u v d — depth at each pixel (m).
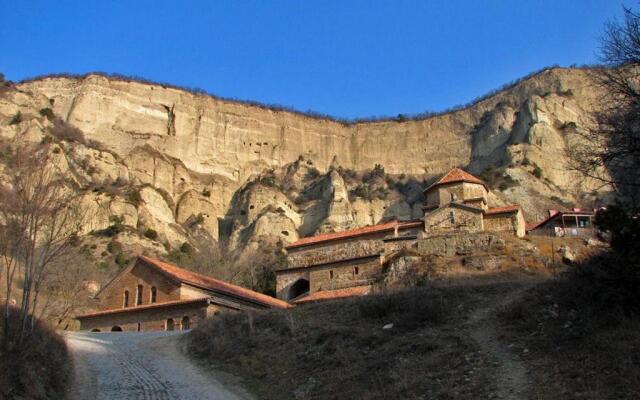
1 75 146.88
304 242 78.88
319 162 169.50
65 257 64.50
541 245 70.31
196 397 25.27
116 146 141.75
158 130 151.88
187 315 52.91
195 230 129.12
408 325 28.91
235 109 166.00
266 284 86.50
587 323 22.81
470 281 55.44
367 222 141.25
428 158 170.38
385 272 67.44
